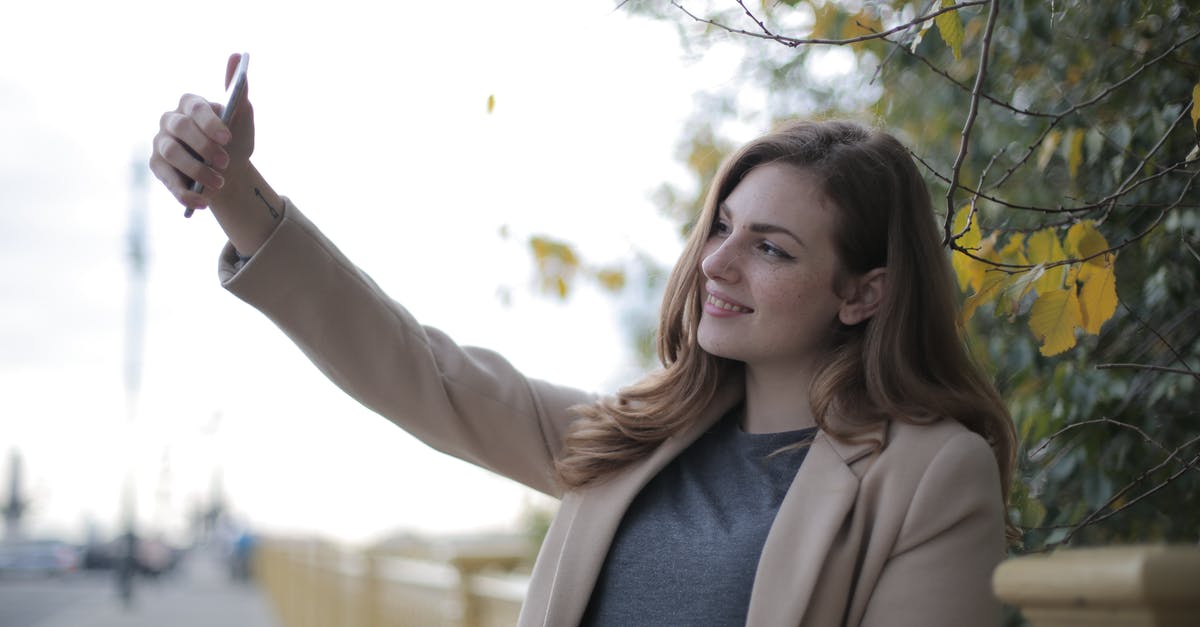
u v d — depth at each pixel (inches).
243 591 1200.2
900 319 66.2
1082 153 92.9
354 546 343.9
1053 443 92.2
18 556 1654.8
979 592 58.3
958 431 62.3
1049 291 72.4
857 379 66.0
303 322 70.6
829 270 67.1
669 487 68.8
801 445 65.0
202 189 63.7
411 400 73.9
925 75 107.4
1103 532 91.4
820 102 131.5
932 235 68.9
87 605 941.8
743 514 64.4
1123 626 32.8
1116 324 92.8
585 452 69.9
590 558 66.4
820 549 59.6
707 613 61.6
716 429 71.3
